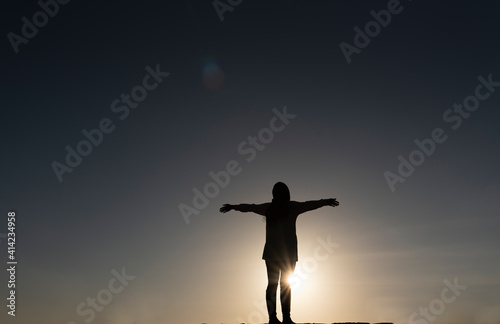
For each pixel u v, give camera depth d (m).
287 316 9.15
